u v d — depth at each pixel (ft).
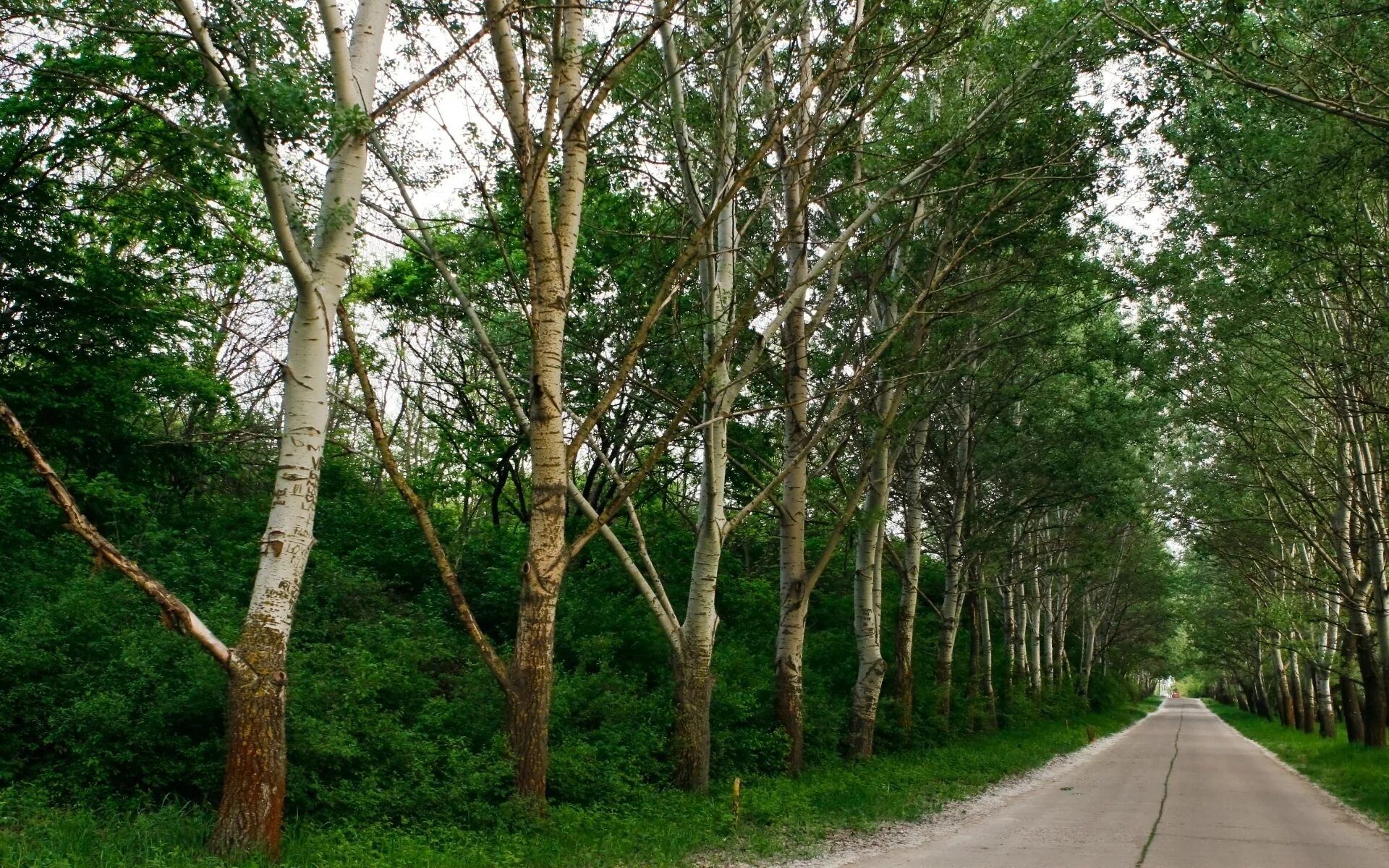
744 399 69.82
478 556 72.02
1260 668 199.21
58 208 54.29
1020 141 51.65
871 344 61.31
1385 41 41.75
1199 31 42.75
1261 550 108.58
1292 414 85.87
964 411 93.15
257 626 28.25
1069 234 58.54
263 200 66.18
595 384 57.98
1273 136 49.29
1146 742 130.62
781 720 57.72
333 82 29.94
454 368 80.79
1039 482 93.66
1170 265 60.03
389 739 36.45
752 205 58.13
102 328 57.26
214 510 64.13
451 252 50.70
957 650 120.06
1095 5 46.34
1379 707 94.79
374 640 46.24
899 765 67.92
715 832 39.52
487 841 32.99
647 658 61.82
